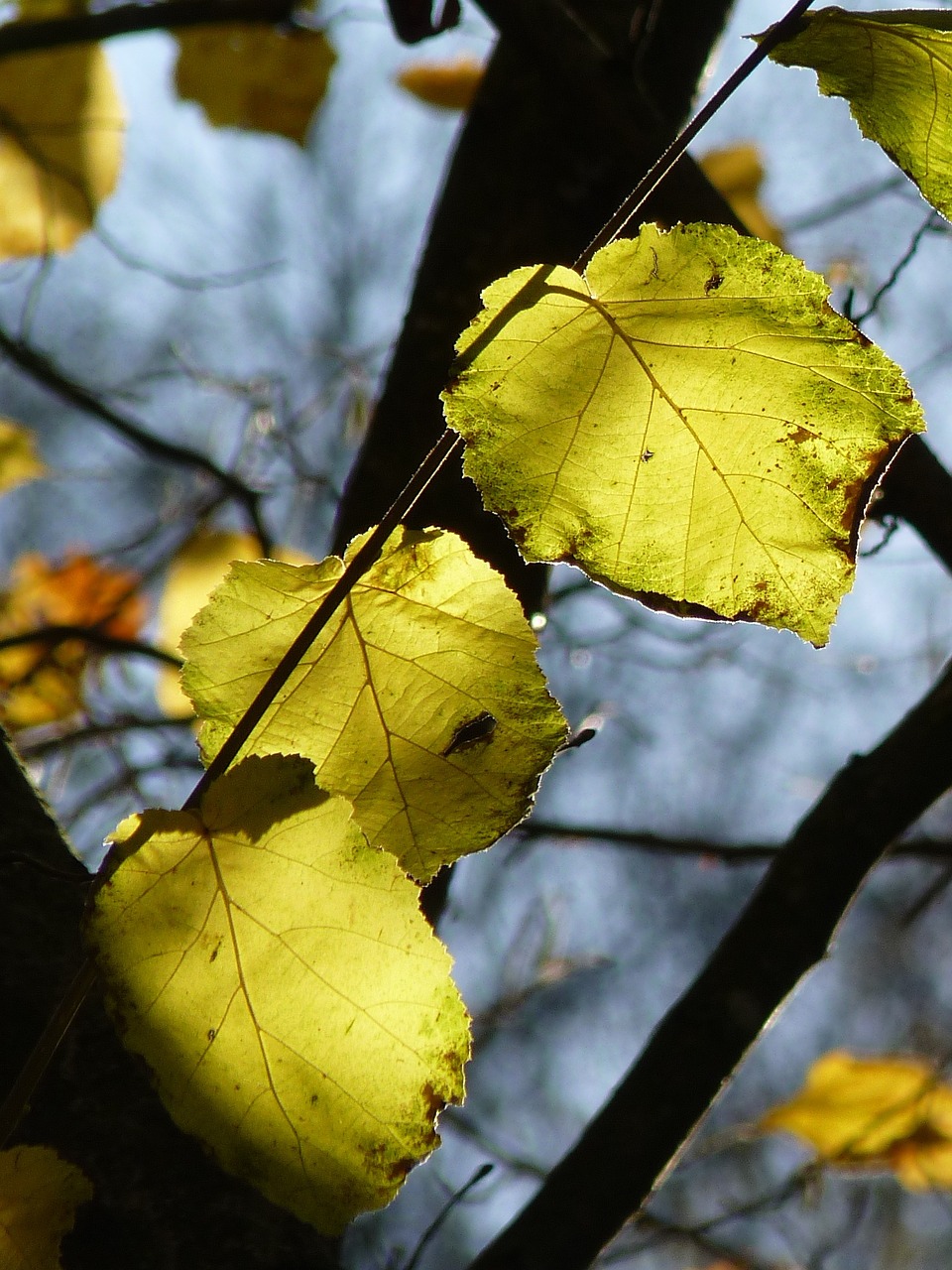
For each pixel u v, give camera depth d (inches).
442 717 45.6
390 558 45.7
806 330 44.6
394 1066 44.6
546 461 44.5
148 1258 51.2
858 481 44.4
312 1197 44.4
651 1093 68.7
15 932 53.3
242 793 44.8
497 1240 66.1
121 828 44.8
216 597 45.7
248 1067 44.6
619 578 44.4
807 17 44.8
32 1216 45.8
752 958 71.4
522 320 44.7
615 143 63.6
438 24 69.3
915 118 44.9
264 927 44.7
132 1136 52.1
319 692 45.7
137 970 44.6
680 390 44.6
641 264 44.8
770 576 44.4
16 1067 52.1
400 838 45.4
